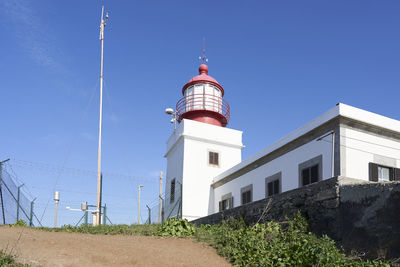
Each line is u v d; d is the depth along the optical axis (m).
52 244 8.63
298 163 15.31
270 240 9.69
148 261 7.93
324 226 10.02
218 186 21.70
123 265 7.54
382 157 14.14
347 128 13.59
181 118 25.23
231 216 14.21
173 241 10.16
